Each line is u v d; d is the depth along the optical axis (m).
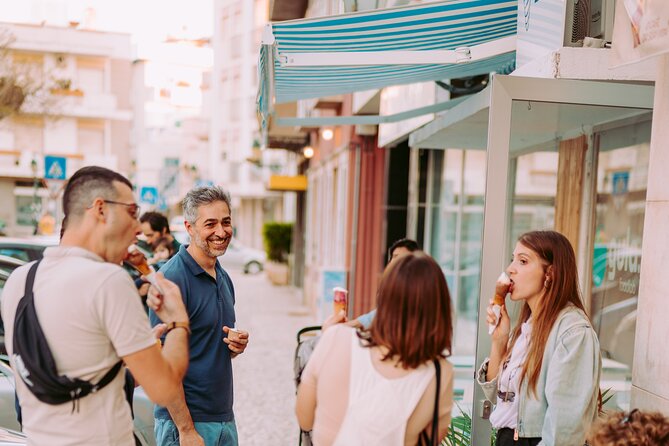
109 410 1.70
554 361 2.11
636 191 3.58
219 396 2.67
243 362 7.68
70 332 1.60
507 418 2.32
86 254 1.70
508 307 2.96
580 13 2.60
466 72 4.26
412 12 2.88
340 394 1.68
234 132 34.75
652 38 1.83
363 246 9.69
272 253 18.47
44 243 5.99
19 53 29.17
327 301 9.78
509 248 4.23
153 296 1.87
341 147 10.62
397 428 1.63
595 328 3.95
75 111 30.17
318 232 13.55
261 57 2.83
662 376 2.19
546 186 4.21
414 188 8.55
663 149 2.26
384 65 3.17
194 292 2.63
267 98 3.29
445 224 7.83
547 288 2.23
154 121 51.50
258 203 35.06
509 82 2.54
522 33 3.01
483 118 3.24
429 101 5.64
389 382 1.65
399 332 1.63
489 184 2.56
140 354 1.65
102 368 1.65
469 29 3.25
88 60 30.69
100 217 1.71
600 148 3.73
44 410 1.64
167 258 4.97
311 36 2.87
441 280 1.68
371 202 9.66
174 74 41.47
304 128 13.87
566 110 2.76
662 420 1.57
